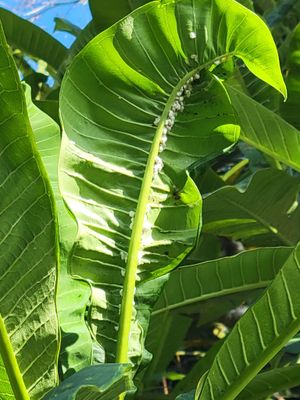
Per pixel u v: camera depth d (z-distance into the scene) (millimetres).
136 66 511
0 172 402
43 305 417
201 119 539
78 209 493
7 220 406
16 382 411
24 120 393
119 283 498
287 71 665
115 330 491
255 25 484
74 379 358
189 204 525
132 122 519
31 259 410
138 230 496
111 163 509
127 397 475
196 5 493
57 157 559
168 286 644
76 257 493
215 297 669
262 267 613
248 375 427
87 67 504
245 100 610
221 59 516
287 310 419
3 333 406
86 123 507
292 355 656
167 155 530
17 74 386
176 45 509
